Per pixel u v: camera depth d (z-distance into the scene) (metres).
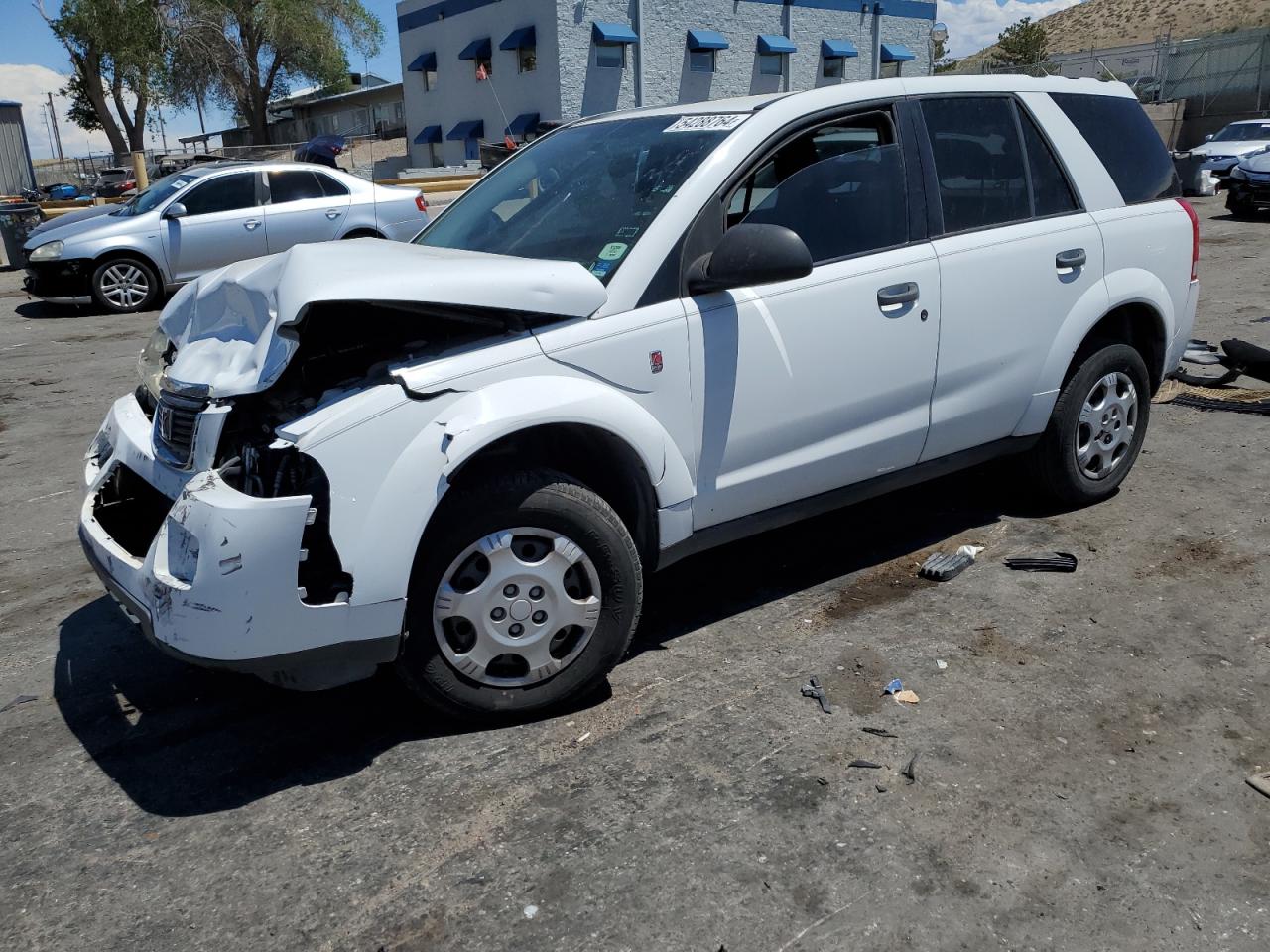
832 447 3.92
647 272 3.44
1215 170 22.66
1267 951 2.39
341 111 51.25
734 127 3.74
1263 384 6.93
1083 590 4.18
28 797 3.17
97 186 25.64
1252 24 90.88
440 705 3.28
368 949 2.50
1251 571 4.27
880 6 33.97
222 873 2.78
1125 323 4.95
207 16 40.00
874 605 4.14
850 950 2.43
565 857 2.77
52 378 9.40
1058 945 2.43
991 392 4.35
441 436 3.03
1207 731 3.22
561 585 3.29
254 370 3.10
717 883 2.66
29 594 4.71
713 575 4.50
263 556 2.84
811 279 3.76
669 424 3.47
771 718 3.37
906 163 4.09
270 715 3.56
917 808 2.91
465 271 3.15
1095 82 4.96
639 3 28.95
